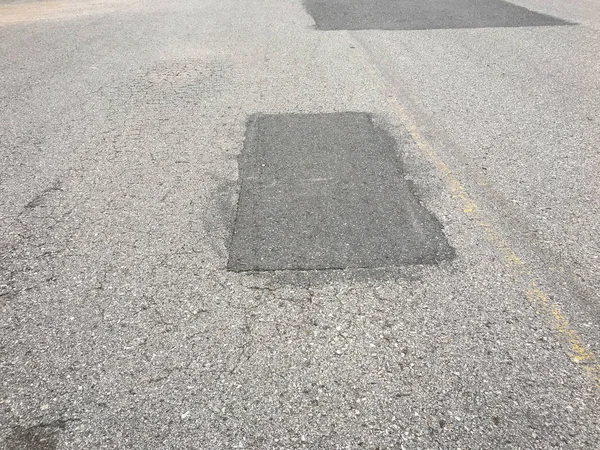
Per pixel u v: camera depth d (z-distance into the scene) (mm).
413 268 3160
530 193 3867
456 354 2598
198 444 2215
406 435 2229
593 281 3029
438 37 7824
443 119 5117
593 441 2189
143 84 6215
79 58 7281
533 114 5180
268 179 4121
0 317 2885
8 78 6574
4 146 4785
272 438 2232
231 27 8781
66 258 3324
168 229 3566
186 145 4711
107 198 3941
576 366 2523
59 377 2531
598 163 4238
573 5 9688
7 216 3756
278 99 5691
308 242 3389
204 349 2662
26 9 10875
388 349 2637
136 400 2410
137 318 2857
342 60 6914
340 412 2334
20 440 2246
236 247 3367
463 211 3678
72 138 4910
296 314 2857
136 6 10875
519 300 2912
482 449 2166
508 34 7871
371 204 3770
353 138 4750
